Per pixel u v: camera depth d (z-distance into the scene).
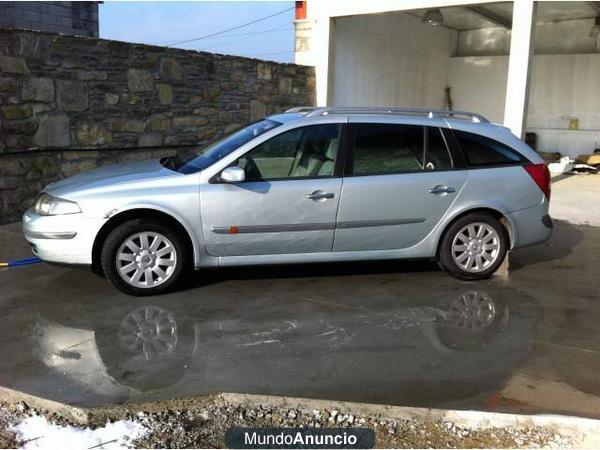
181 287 5.55
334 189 5.32
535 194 5.84
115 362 4.09
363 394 3.71
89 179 5.35
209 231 5.19
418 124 5.61
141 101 9.04
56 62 7.90
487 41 16.83
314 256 5.46
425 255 5.70
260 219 5.23
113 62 8.56
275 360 4.16
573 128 16.19
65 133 8.16
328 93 12.34
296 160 5.35
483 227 5.75
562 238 7.73
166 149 9.55
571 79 16.00
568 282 5.92
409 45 15.02
